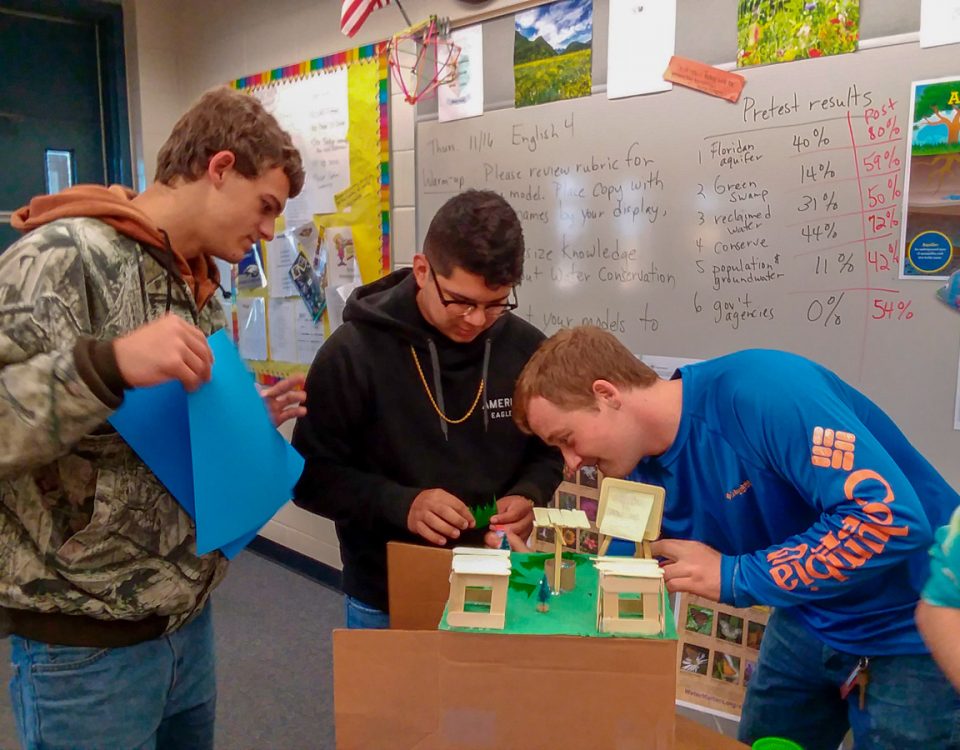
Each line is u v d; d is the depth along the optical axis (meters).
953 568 0.77
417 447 1.40
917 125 1.56
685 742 1.01
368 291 1.49
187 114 1.07
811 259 1.74
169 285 1.05
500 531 1.26
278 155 1.09
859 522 0.89
